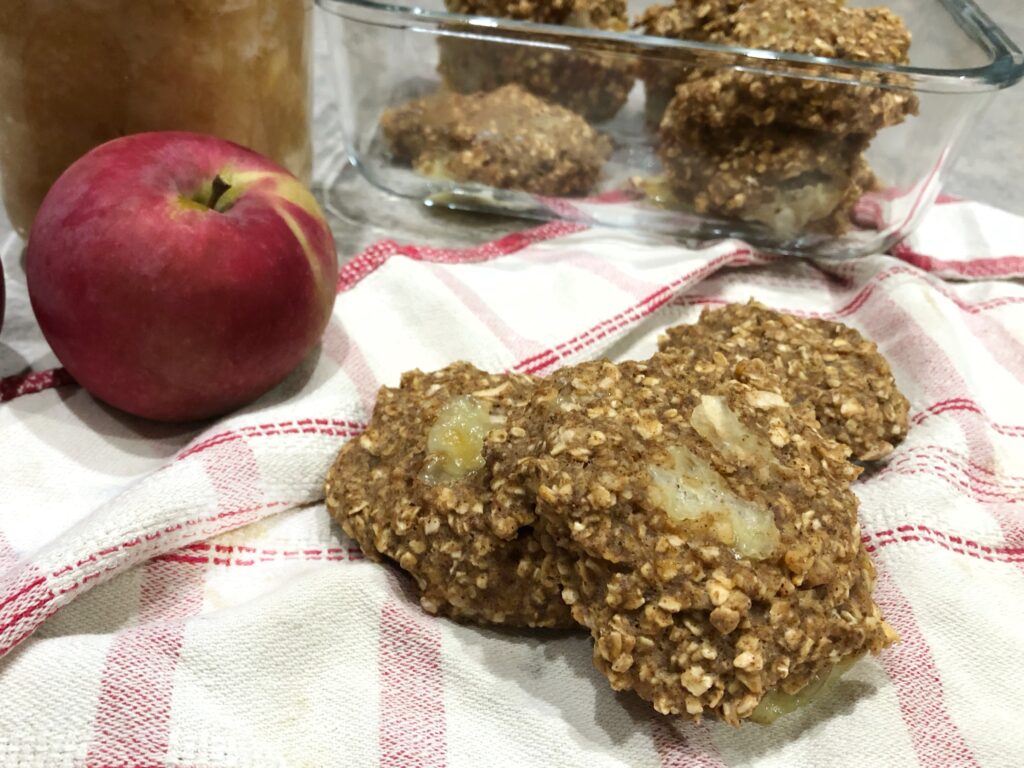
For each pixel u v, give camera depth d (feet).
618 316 0.75
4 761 0.44
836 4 0.86
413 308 0.75
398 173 0.93
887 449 0.64
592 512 0.47
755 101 0.80
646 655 0.47
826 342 0.69
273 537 0.59
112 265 0.56
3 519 0.58
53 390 0.68
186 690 0.48
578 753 0.48
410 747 0.48
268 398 0.67
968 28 0.86
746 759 0.49
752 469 0.51
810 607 0.48
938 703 0.51
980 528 0.59
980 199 1.03
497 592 0.53
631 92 0.90
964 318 0.80
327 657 0.52
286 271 0.60
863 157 0.84
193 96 0.71
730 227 0.89
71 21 0.66
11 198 0.78
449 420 0.57
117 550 0.52
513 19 0.89
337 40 0.87
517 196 0.91
